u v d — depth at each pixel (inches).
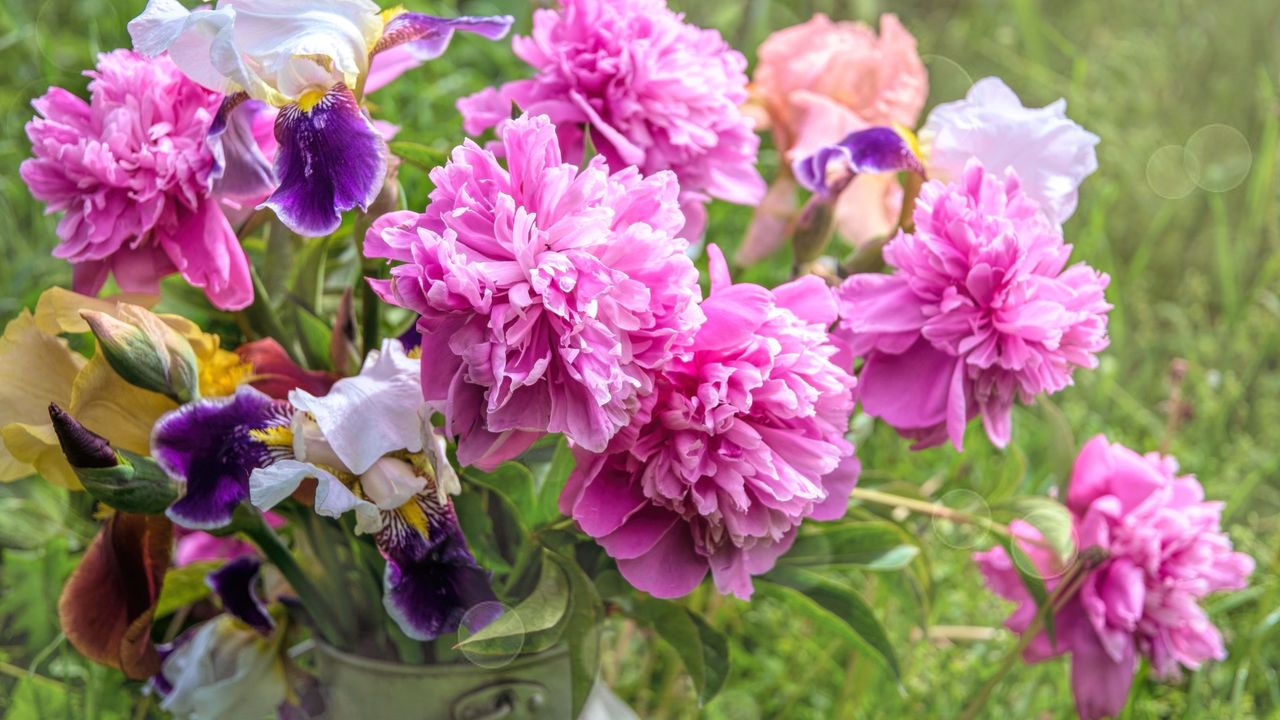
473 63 69.1
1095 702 39.9
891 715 48.8
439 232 32.8
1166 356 69.9
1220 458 60.7
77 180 35.6
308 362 38.5
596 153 37.3
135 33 34.2
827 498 35.3
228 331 39.0
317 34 34.1
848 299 36.6
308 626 38.6
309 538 37.2
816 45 42.7
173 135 35.7
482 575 34.9
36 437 34.7
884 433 56.8
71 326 35.4
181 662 39.4
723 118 38.0
